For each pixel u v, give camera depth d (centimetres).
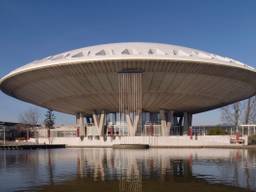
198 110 7356
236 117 8662
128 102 6047
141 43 6162
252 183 1766
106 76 5441
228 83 5875
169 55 5188
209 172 2181
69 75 5459
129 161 2969
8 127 9744
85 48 6094
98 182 1819
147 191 1569
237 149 5050
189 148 5444
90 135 6925
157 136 6106
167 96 5950
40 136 8294
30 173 2228
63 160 3170
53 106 7056
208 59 5256
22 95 6794
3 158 3506
